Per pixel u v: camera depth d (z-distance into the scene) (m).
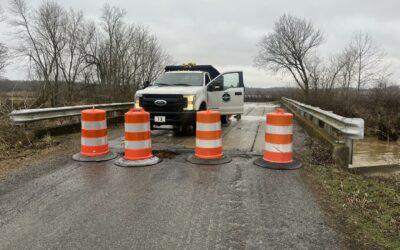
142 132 7.57
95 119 7.93
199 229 4.29
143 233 4.18
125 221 4.52
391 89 25.69
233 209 4.92
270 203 5.16
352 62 34.66
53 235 4.14
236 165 7.37
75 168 7.13
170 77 12.22
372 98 23.86
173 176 6.55
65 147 9.27
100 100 21.42
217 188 5.84
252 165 7.36
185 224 4.43
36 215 4.72
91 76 29.09
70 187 5.89
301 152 8.65
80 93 22.23
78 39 33.06
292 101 22.73
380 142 14.58
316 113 11.53
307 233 4.19
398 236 4.16
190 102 10.62
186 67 13.90
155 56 34.78
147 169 7.05
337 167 7.30
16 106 11.60
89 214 4.75
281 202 5.20
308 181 6.27
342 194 5.59
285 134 7.25
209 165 7.36
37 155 8.35
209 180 6.29
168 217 4.64
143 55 33.62
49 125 11.15
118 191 5.68
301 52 58.91
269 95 60.69
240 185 6.00
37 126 10.66
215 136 7.70
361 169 7.57
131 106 16.59
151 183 6.11
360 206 5.09
